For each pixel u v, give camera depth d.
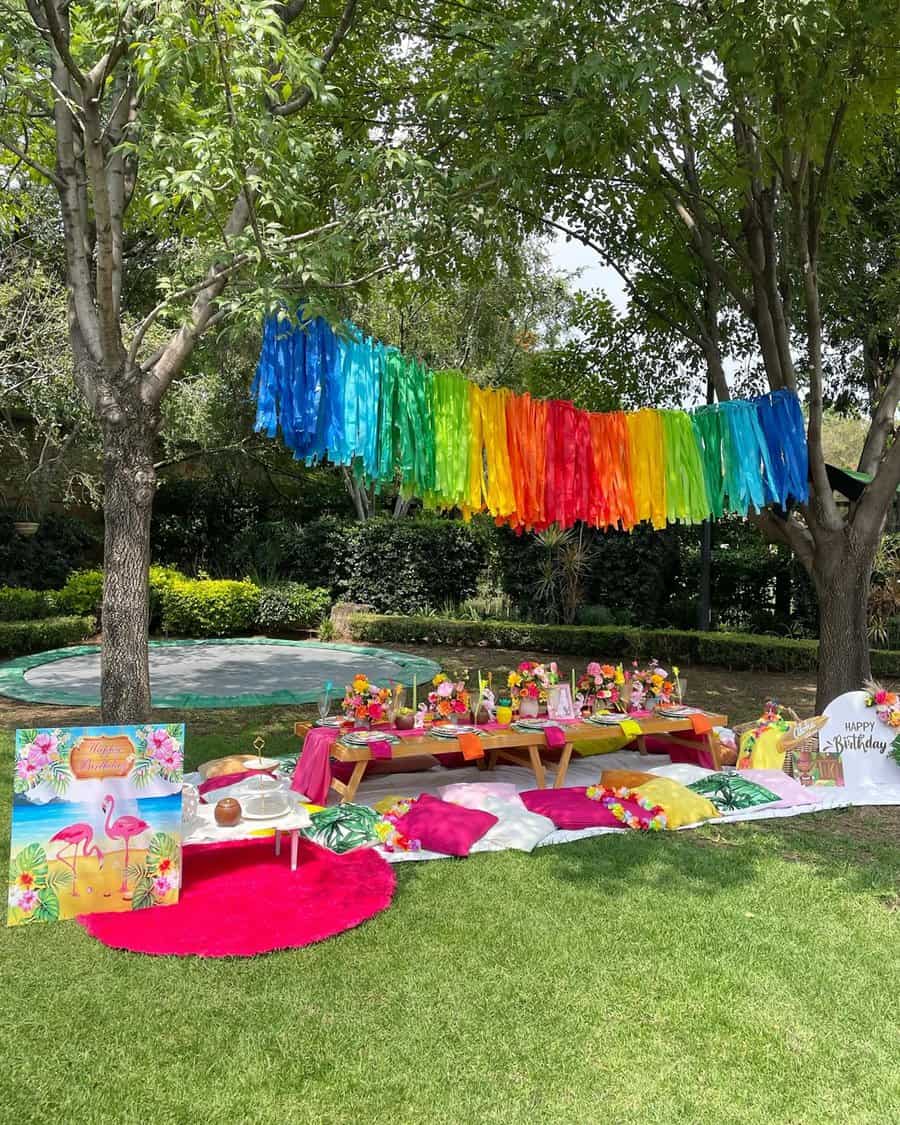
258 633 14.07
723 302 7.72
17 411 12.73
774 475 5.82
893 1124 2.29
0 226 7.45
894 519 11.88
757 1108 2.35
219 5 3.54
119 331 4.56
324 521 14.91
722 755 5.88
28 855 3.40
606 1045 2.63
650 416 5.66
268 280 4.26
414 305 15.41
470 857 4.17
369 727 5.13
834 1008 2.86
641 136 5.54
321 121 6.66
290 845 4.16
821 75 5.07
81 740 3.51
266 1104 2.34
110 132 4.93
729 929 3.43
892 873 4.07
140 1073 2.46
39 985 2.92
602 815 4.67
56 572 13.88
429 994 2.90
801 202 6.04
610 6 5.02
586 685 5.93
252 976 3.00
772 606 12.68
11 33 3.90
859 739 5.44
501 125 5.98
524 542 13.16
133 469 4.68
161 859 3.59
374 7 6.32
